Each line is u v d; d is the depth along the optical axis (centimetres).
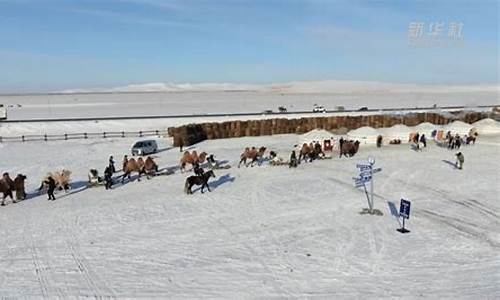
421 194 2616
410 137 4762
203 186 2673
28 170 3359
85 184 2919
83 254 1695
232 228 2006
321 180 2978
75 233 1939
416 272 1523
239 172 3259
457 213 2239
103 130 5650
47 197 2589
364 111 7494
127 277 1491
